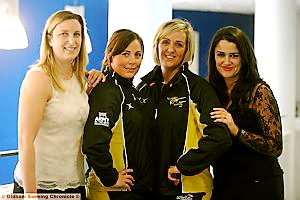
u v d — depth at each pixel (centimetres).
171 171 210
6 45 282
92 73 212
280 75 428
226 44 218
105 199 206
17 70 312
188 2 497
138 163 209
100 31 353
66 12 195
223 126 204
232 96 222
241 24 574
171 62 215
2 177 308
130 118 205
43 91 187
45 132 192
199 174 216
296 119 491
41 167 194
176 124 210
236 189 221
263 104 214
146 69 328
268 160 221
